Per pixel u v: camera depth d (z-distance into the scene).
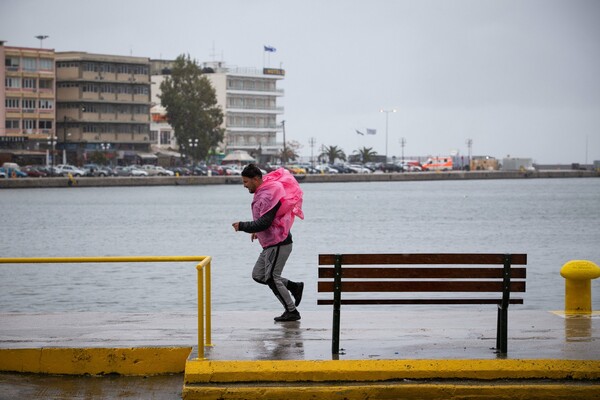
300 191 15.06
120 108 178.25
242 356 12.81
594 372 12.23
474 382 12.19
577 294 16.45
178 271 44.91
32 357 13.66
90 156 171.62
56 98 173.00
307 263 50.84
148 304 35.53
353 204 120.38
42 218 93.31
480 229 81.00
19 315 16.58
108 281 41.47
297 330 14.72
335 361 12.36
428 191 164.25
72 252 63.19
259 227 14.66
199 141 184.50
